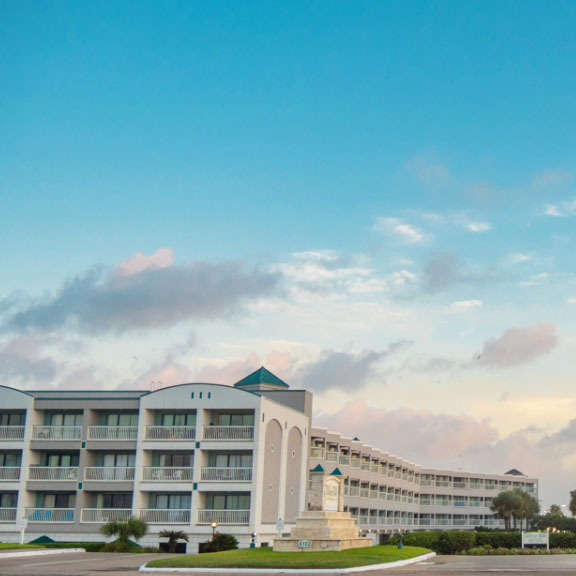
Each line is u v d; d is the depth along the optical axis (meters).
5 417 73.19
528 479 163.00
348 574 36.56
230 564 38.78
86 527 67.31
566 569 38.88
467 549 65.88
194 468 67.06
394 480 118.69
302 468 78.50
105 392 72.81
